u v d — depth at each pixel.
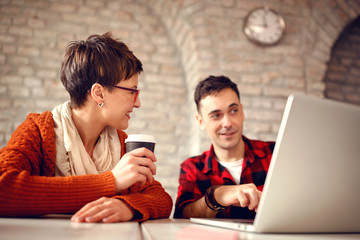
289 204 0.55
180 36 2.80
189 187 1.52
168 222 0.79
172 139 2.79
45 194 0.76
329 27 2.86
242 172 1.54
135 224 0.67
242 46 2.67
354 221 0.63
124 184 0.85
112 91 1.07
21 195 0.74
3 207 0.73
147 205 0.86
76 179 0.82
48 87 2.70
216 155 1.65
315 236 0.55
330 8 2.87
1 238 0.40
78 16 2.86
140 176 0.87
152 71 2.89
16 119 2.59
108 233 0.49
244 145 1.64
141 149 0.91
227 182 1.51
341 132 0.58
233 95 1.55
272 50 2.71
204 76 2.55
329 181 0.58
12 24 2.74
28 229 0.50
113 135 1.22
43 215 0.81
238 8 2.73
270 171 0.54
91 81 1.05
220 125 1.53
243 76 2.62
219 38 2.64
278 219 0.55
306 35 2.80
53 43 2.77
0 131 2.54
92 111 1.09
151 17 2.99
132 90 1.10
